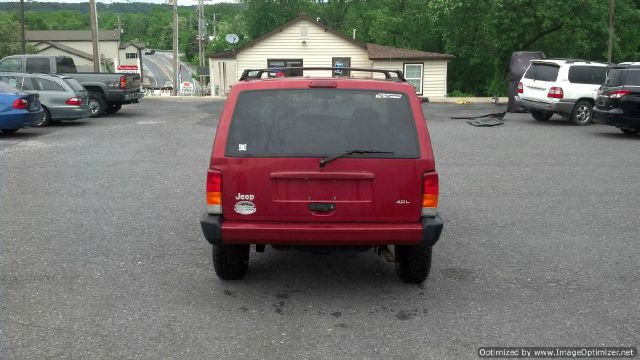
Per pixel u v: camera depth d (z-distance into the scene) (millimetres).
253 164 4977
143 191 9562
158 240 7027
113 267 6086
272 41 37312
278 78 5188
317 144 4980
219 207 5035
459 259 6426
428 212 5023
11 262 6203
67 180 10344
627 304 5203
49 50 85250
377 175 4965
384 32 48344
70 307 5066
